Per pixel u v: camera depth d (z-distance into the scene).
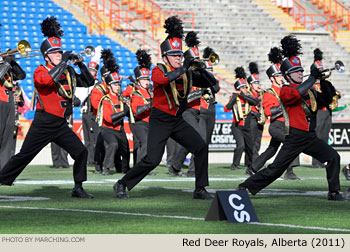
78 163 24.92
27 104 51.88
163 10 82.56
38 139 24.39
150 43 77.62
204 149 23.97
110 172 41.84
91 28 75.31
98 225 17.33
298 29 86.75
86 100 47.72
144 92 39.59
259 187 23.69
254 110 44.38
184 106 23.50
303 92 22.62
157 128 23.38
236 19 83.75
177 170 39.00
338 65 22.88
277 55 32.22
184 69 22.33
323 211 20.42
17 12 73.44
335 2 94.00
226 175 39.75
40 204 22.52
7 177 24.50
